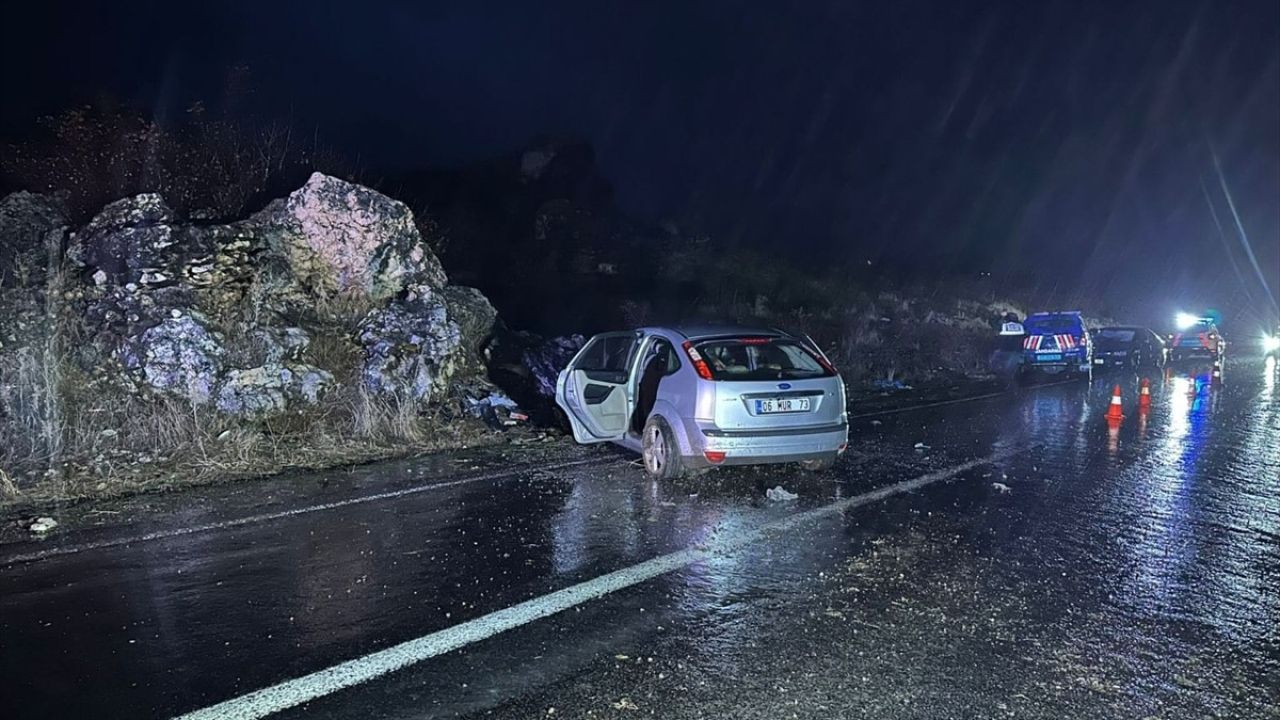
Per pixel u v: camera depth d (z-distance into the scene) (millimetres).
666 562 6344
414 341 12266
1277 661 4680
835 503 8109
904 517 7617
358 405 10992
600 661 4664
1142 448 11109
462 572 6145
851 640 4930
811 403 8711
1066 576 6039
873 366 20297
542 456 10281
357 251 12867
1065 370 20188
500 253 23859
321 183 12719
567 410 10914
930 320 28453
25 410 9273
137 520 7457
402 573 6121
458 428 11422
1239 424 13234
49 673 4566
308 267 12703
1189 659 4695
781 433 8555
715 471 9398
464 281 21062
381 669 4578
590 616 5309
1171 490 8703
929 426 13031
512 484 8852
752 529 7215
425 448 10594
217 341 10625
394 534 7070
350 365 11859
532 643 4910
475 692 4316
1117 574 6086
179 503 8016
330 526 7309
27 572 6148
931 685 4371
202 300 11055
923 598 5598
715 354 8812
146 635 5047
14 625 5211
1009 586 5828
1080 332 20359
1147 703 4203
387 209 13164
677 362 8914
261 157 14852
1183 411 14797
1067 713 4098
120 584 5902
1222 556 6512
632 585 5855
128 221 11211
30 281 10539
